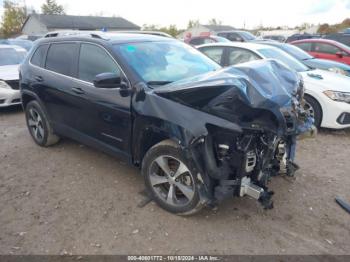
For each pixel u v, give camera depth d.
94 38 4.06
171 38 4.61
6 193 3.90
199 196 3.04
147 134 3.38
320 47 10.27
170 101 3.14
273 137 2.94
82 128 4.27
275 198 3.68
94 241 3.03
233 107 2.82
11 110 8.03
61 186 4.02
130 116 3.47
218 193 2.94
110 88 3.66
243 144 2.89
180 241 3.01
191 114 2.98
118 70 3.65
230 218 3.32
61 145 5.32
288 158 3.44
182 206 3.26
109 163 4.62
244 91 2.71
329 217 3.35
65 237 3.09
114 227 3.22
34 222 3.33
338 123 5.79
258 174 3.05
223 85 2.77
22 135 5.97
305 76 6.11
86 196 3.78
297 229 3.16
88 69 4.06
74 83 4.18
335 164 4.61
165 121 3.10
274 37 29.69
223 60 7.09
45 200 3.72
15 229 3.23
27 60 5.20
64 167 4.53
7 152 5.14
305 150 5.15
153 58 3.85
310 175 4.25
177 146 3.09
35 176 4.31
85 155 4.91
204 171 2.96
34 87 4.89
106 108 3.72
